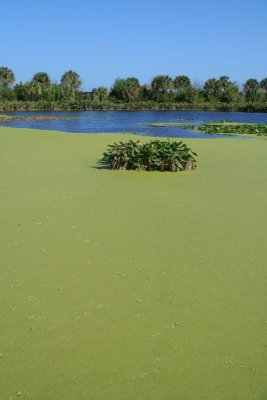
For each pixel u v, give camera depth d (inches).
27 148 590.2
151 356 141.3
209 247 229.6
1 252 220.5
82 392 125.6
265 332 154.6
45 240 236.8
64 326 157.2
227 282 191.0
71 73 2738.7
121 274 197.6
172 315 164.9
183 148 456.4
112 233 248.4
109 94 2827.3
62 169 435.2
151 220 272.1
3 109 2251.5
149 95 2869.1
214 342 148.7
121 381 130.1
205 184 374.6
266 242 237.0
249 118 1754.4
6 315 164.1
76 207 297.1
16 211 286.2
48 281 190.5
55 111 2301.9
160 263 209.5
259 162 493.7
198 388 127.3
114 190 346.9
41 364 137.3
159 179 394.3
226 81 2802.7
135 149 440.8
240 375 132.7
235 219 276.1
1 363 137.6
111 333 153.3
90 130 1111.6
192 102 2723.9
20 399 122.7
